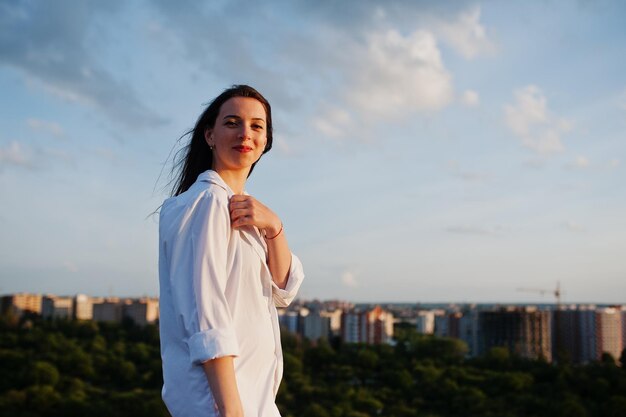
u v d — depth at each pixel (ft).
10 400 211.82
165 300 7.63
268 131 9.36
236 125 8.64
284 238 8.60
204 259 7.37
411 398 241.55
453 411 222.07
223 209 7.75
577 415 195.31
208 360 7.06
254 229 8.34
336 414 205.26
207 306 7.20
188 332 7.20
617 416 193.26
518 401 220.84
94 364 279.49
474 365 306.76
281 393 240.12
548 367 276.00
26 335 332.80
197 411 7.18
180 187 9.48
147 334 370.73
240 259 7.84
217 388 7.01
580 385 238.89
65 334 368.68
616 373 250.78
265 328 7.97
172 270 7.46
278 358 8.14
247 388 7.62
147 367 293.64
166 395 7.43
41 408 211.61
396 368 293.43
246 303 7.86
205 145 9.32
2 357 269.85
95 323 399.85
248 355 7.72
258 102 8.86
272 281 8.53
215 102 8.87
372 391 255.70
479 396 226.58
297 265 8.91
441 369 287.48
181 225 7.56
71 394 228.43
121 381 268.21
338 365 306.76
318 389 245.65
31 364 265.95
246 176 9.06
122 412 213.05
